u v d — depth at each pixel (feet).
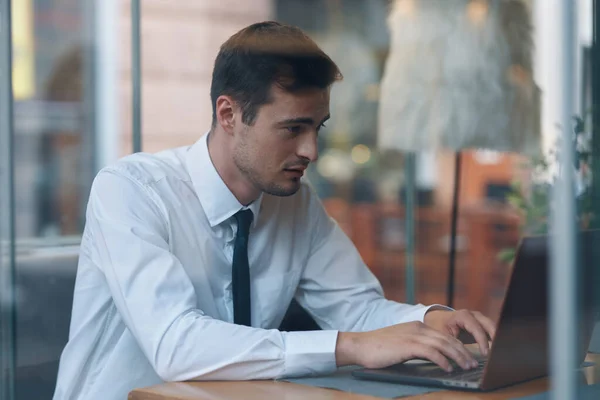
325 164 12.96
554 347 3.56
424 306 6.34
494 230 11.01
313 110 5.83
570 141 3.60
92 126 13.55
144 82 12.59
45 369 7.60
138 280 5.56
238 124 6.00
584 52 3.96
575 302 3.54
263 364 5.04
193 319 5.31
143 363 6.15
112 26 13.37
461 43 7.92
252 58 5.85
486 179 10.84
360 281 6.99
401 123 8.38
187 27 12.30
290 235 6.82
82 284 6.32
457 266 11.37
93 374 6.28
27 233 12.83
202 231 6.29
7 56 8.04
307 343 5.09
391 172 12.57
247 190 6.32
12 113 8.09
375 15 8.92
